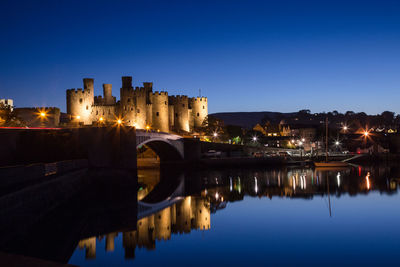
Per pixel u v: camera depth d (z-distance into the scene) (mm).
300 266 18766
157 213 32250
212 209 34281
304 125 176250
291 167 88938
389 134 138625
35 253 19875
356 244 22328
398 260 19406
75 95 124625
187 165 87688
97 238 24016
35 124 104562
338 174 70250
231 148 104250
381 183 54250
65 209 31234
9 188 21797
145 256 20375
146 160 102062
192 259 19828
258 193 45000
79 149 47500
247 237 24156
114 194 44062
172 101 137000
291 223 28016
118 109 124062
